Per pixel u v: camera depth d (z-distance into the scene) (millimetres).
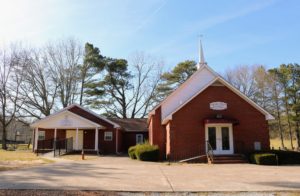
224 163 21562
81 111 36750
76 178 11711
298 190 9523
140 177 12578
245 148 24641
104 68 48625
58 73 45375
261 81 51125
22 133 63312
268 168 17469
